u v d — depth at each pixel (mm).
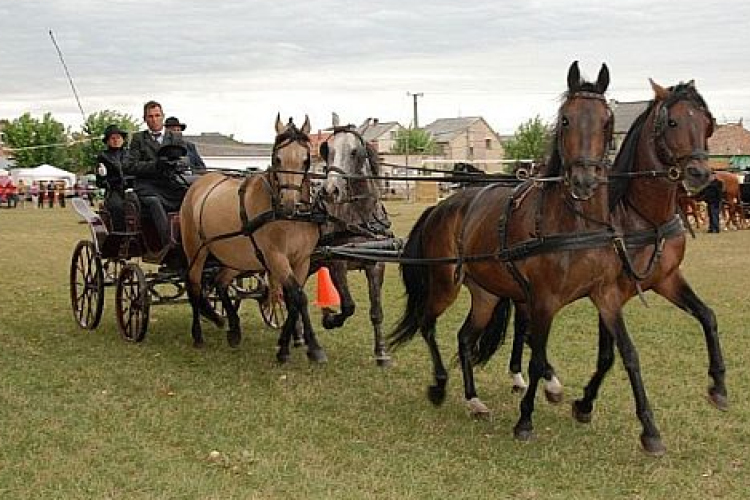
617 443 7113
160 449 6949
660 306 13242
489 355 8281
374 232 10039
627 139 7082
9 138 87938
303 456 6785
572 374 9406
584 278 6758
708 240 25375
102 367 9789
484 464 6656
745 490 6086
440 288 8305
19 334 11750
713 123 6773
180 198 11500
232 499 5879
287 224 9570
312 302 14539
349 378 9383
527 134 57031
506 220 7266
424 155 91812
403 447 7055
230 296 11914
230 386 9000
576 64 6645
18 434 7277
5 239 27750
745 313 12930
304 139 9492
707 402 8180
